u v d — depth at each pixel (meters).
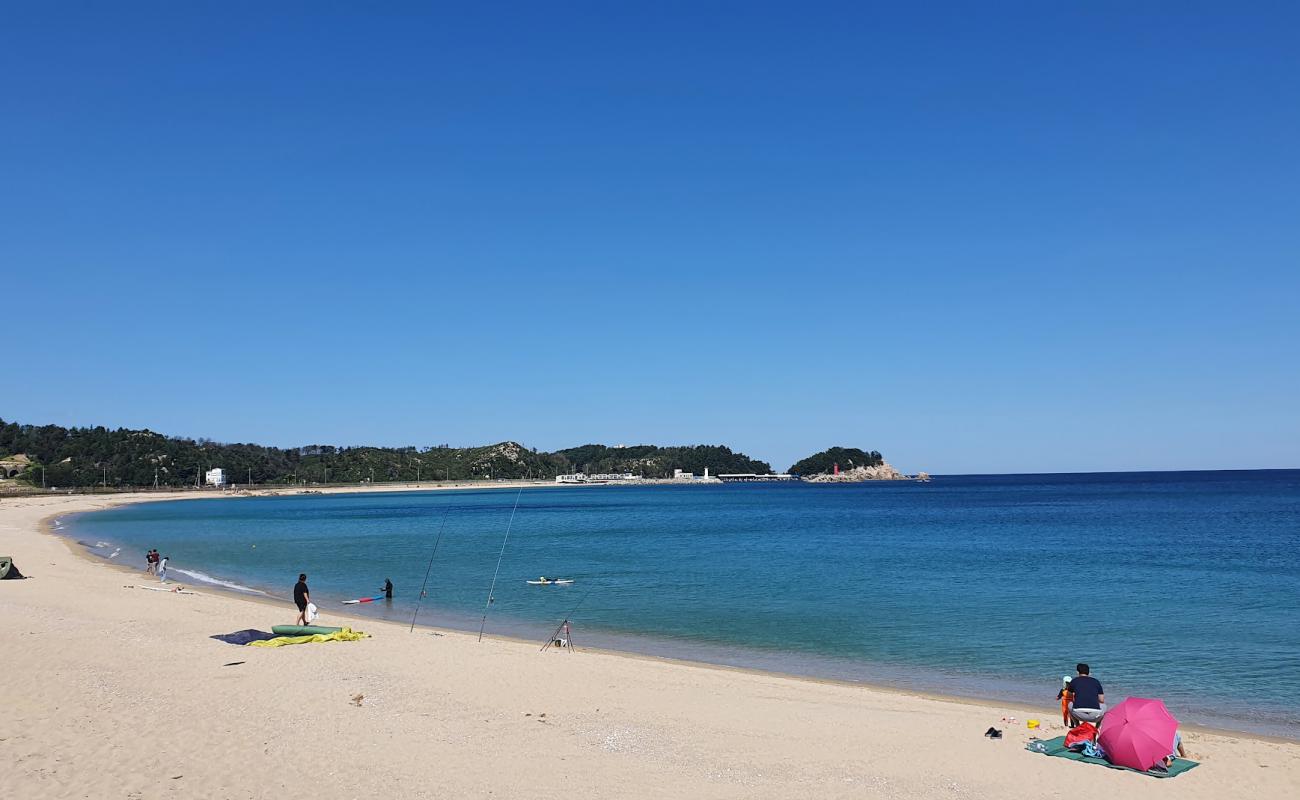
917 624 33.84
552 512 151.88
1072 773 15.17
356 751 15.30
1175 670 25.75
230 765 14.27
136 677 20.48
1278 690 23.41
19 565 49.84
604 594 43.00
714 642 30.38
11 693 18.48
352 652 24.55
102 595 36.19
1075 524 95.44
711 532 92.62
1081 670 18.34
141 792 12.83
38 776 13.30
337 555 66.12
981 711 20.05
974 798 13.94
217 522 115.69
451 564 58.81
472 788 13.66
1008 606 38.22
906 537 81.06
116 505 180.00
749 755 15.91
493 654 25.03
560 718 18.12
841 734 17.47
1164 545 68.00
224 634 26.94
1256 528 84.50
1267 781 14.89
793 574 51.47
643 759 15.49
